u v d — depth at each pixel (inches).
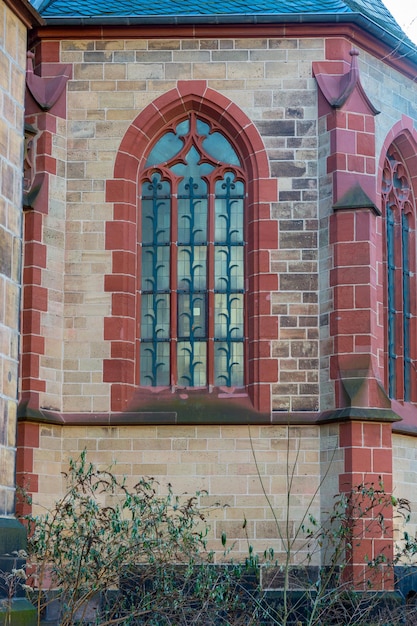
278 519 1046.4
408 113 1202.0
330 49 1112.8
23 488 926.4
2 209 703.7
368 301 1055.6
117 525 840.9
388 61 1172.5
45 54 1119.6
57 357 1076.5
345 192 1074.7
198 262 1114.7
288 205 1093.8
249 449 1060.5
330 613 960.9
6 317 700.0
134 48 1116.5
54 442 1061.8
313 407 1063.6
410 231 1221.7
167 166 1123.3
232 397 1078.4
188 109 1119.0
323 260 1082.1
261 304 1083.3
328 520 1007.6
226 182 1120.2
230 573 909.8
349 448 1024.9
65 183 1103.0
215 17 1100.5
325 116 1096.2
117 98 1113.4
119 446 1065.5
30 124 1102.4
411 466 1144.8
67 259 1093.8
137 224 1111.0
